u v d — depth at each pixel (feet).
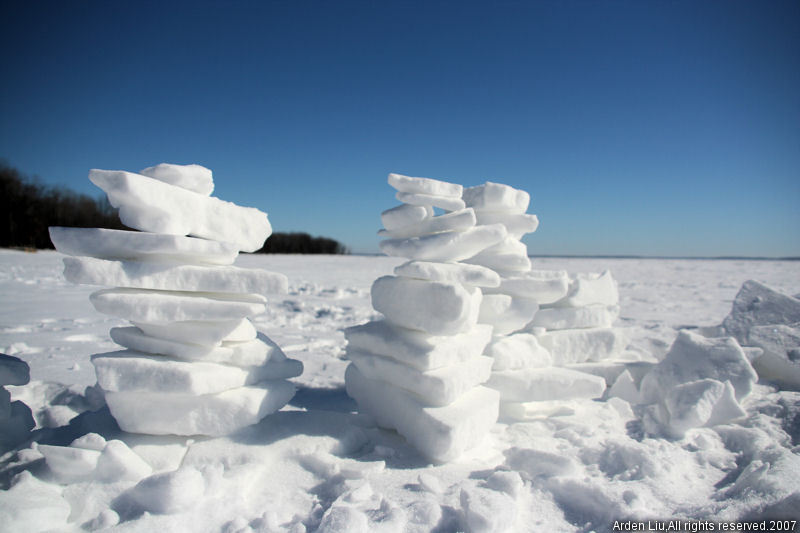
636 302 32.17
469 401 7.33
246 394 6.66
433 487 5.71
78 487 5.50
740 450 7.20
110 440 6.30
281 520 5.17
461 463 6.66
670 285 48.08
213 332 6.60
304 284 39.29
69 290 29.71
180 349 6.56
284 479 5.99
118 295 6.28
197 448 6.31
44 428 7.22
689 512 5.21
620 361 10.93
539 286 9.07
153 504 5.07
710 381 7.98
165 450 6.35
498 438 7.83
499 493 5.28
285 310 24.11
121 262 6.22
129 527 4.78
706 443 7.32
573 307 10.51
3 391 6.62
